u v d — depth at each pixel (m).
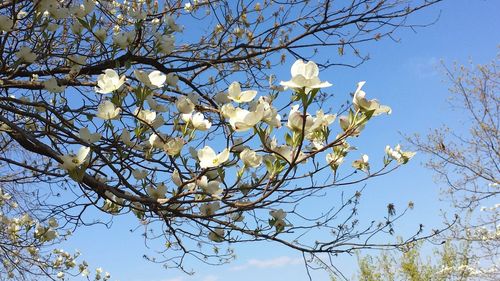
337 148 1.08
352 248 1.33
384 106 0.85
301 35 2.09
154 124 1.07
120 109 1.05
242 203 1.11
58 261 2.46
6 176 2.18
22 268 2.30
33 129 1.64
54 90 1.40
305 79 0.74
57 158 1.22
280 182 0.90
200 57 2.26
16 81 1.54
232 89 0.90
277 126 0.88
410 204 1.42
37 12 1.32
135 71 0.96
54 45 1.70
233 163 1.01
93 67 1.67
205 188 1.06
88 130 1.15
